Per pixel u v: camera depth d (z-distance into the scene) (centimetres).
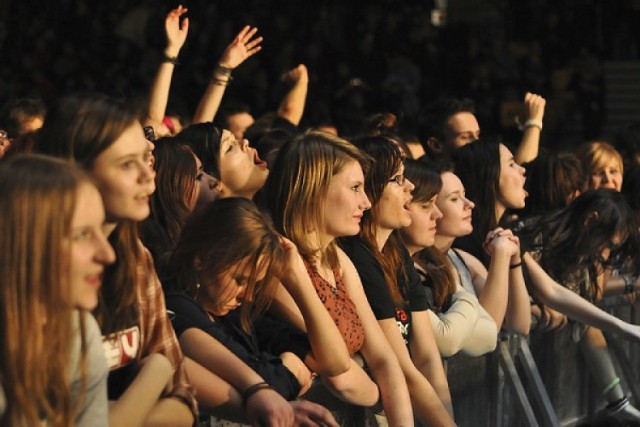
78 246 302
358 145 506
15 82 1667
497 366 574
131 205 342
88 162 337
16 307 293
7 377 297
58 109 340
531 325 632
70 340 303
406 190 505
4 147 570
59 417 304
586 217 666
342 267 471
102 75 1680
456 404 546
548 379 645
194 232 407
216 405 386
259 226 404
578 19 1870
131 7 1755
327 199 457
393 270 501
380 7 1850
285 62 1691
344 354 429
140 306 361
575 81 1758
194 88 1605
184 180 472
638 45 1902
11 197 294
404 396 462
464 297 549
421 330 509
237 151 543
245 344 424
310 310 423
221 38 1681
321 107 1441
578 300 632
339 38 1753
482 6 2192
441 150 798
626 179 847
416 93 1714
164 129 658
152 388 349
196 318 399
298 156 458
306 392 443
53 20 1784
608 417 421
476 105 1636
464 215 574
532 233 669
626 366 695
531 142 795
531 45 1823
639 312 729
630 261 693
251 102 1572
